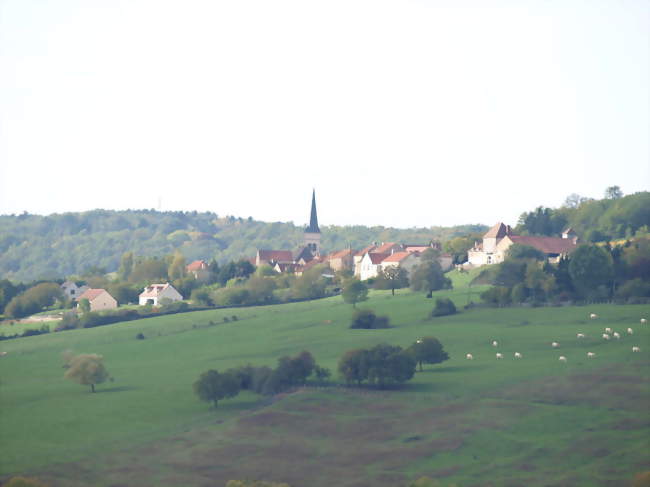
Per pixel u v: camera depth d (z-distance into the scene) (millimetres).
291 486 74625
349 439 87562
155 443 89875
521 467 75875
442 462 78875
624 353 117250
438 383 109438
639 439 80188
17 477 75000
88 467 82000
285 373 111500
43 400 114250
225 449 86250
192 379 123000
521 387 102875
